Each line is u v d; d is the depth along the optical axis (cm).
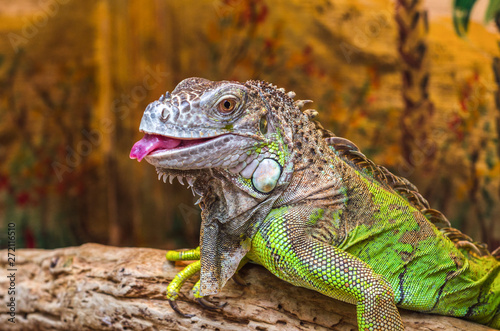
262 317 252
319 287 215
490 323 261
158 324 271
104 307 288
